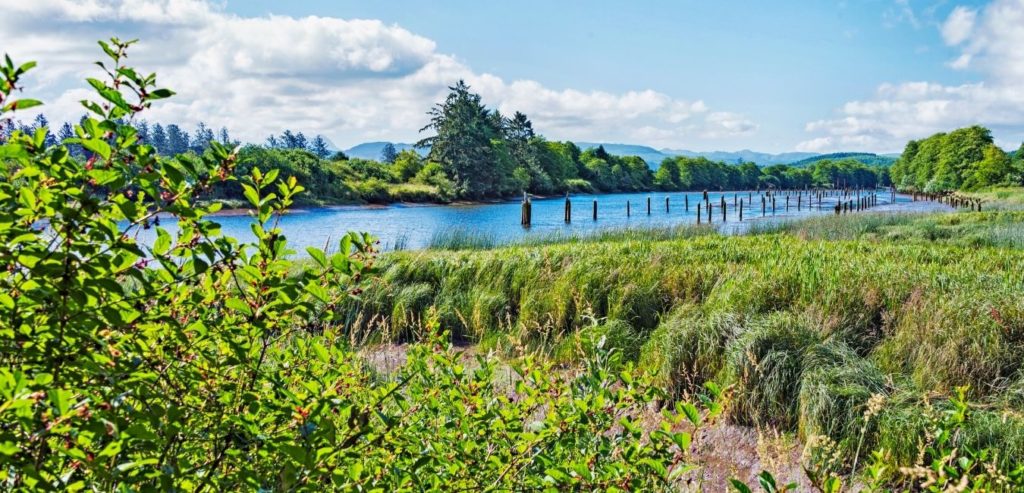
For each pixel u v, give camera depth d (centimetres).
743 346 691
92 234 162
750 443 575
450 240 1942
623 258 1175
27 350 151
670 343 754
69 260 153
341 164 5953
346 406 199
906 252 1314
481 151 7425
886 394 604
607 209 5538
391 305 975
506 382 418
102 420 148
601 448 251
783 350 677
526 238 2042
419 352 320
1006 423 517
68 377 161
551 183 9269
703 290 1002
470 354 864
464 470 247
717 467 504
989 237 1803
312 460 169
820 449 509
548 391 294
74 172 164
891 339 755
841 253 1298
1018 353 656
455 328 984
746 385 646
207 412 213
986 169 8288
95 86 167
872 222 2478
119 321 158
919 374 666
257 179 193
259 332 209
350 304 920
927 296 841
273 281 195
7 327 149
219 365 207
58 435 150
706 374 716
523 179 8375
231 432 196
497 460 240
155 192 173
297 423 191
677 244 1500
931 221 2364
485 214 4641
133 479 164
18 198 157
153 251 178
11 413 139
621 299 960
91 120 166
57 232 157
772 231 2362
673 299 994
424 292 1023
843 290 875
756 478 496
